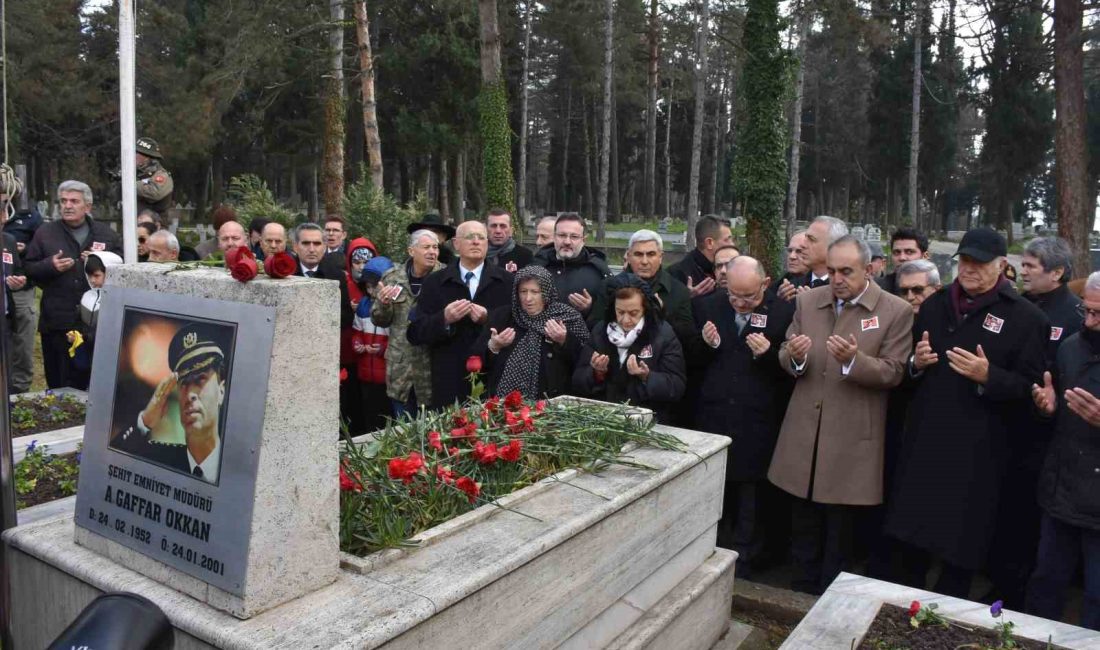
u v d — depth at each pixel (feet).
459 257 16.19
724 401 13.88
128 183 16.81
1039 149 109.81
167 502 6.78
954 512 11.41
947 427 11.60
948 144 124.57
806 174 159.63
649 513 9.78
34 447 12.62
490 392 14.42
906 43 122.83
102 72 101.30
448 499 8.58
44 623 7.73
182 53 91.45
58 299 19.90
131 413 7.23
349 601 6.45
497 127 54.19
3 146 8.18
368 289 17.13
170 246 18.08
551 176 179.11
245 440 6.21
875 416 12.60
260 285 6.33
